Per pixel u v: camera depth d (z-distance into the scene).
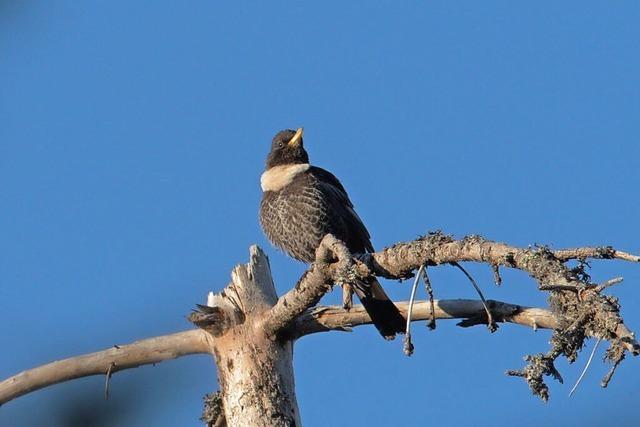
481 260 10.01
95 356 12.74
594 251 8.98
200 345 13.01
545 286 8.70
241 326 12.84
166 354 12.95
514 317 12.10
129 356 12.82
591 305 8.52
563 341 8.68
